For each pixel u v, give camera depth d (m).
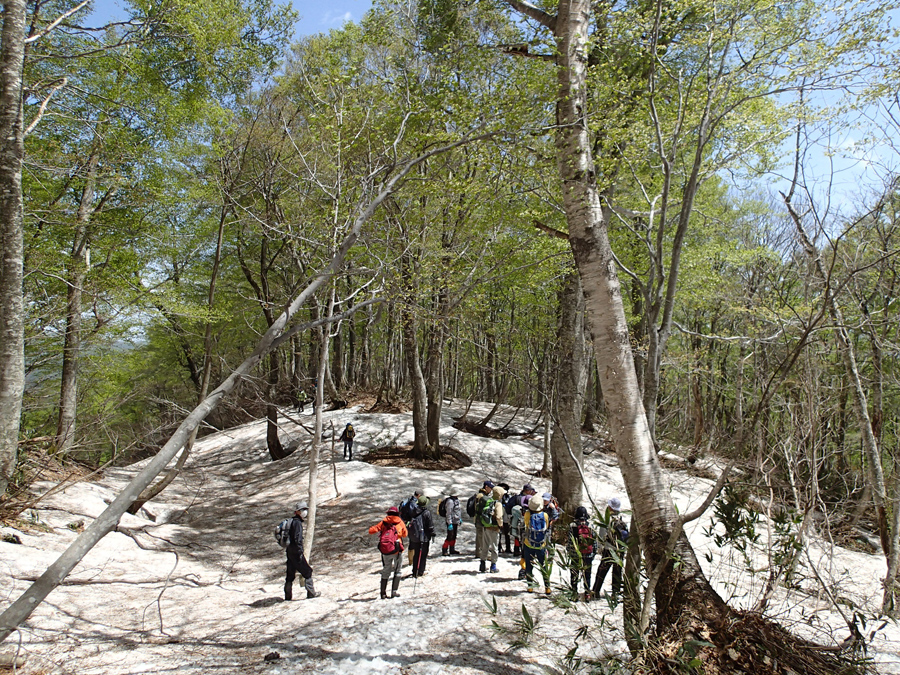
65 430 12.67
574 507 10.86
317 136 10.62
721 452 17.30
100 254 13.62
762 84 7.82
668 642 4.52
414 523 8.84
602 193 8.75
